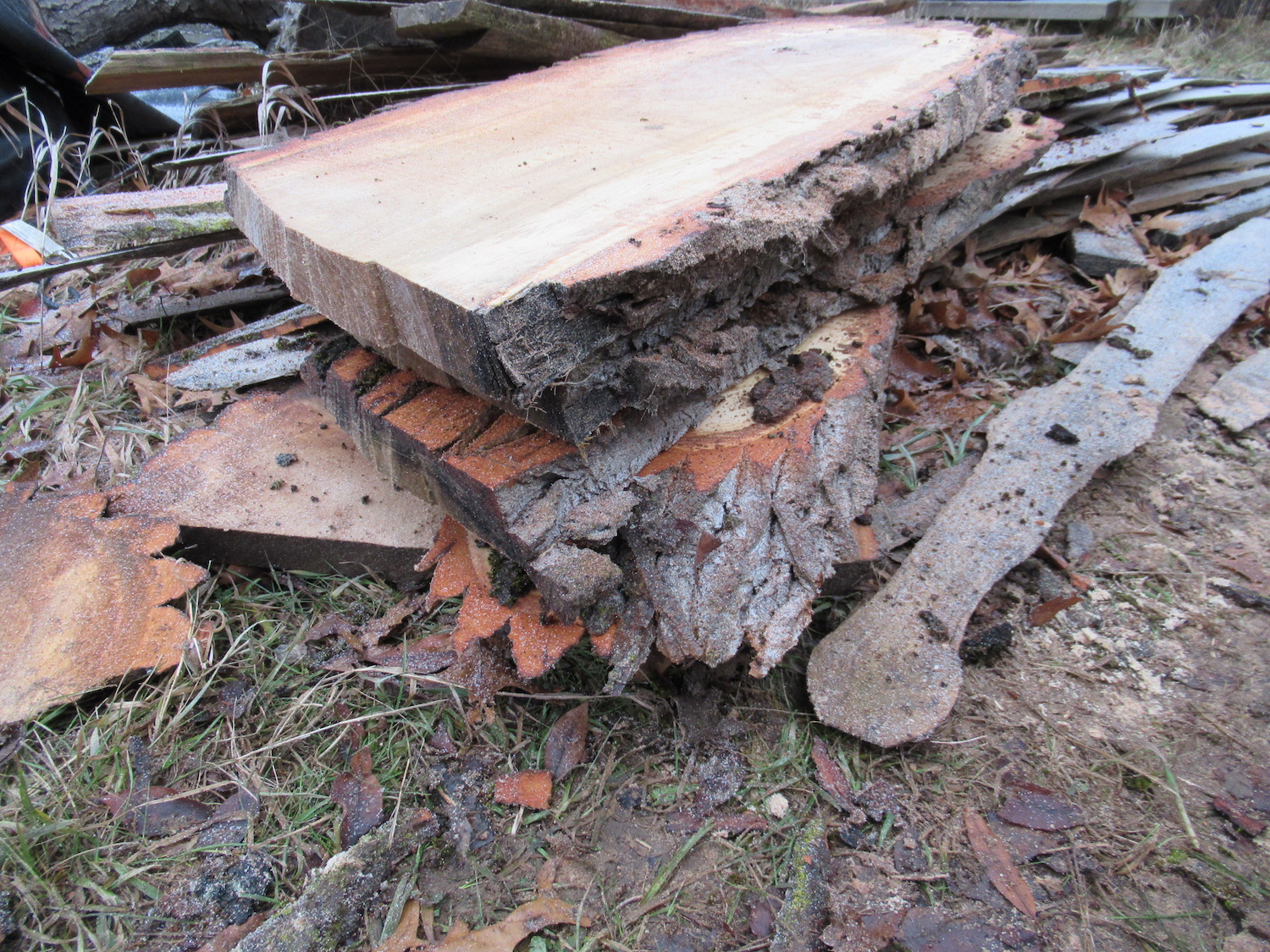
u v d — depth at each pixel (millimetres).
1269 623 1889
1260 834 1492
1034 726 1688
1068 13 5871
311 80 3010
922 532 2037
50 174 3051
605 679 1707
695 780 1574
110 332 2607
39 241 2344
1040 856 1467
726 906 1398
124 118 3523
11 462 2205
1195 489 2271
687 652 1506
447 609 1827
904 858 1459
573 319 1232
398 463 1718
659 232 1310
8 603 1676
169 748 1573
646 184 1542
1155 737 1666
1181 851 1468
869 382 1872
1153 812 1537
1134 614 1931
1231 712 1707
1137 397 2283
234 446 2053
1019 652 1849
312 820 1487
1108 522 2180
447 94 2338
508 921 1355
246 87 3273
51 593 1699
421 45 3107
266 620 1824
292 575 1935
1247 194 3287
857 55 2533
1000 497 2029
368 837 1436
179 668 1629
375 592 1904
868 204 1951
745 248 1394
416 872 1425
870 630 1730
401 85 3227
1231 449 2400
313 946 1303
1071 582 2002
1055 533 2141
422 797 1536
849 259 2045
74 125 3512
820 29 3070
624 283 1219
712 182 1519
